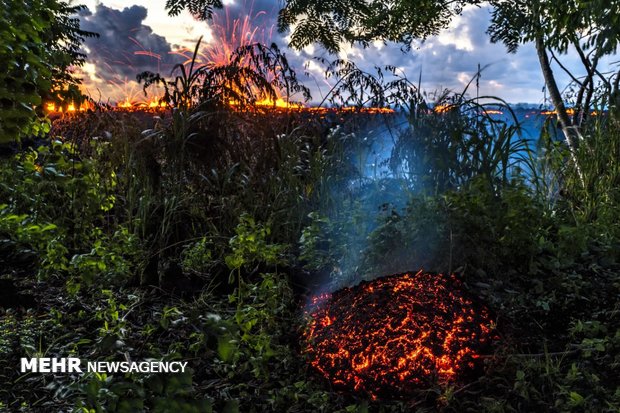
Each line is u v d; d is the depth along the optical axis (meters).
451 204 4.35
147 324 3.58
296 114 6.23
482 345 3.21
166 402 2.47
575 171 5.94
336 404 2.94
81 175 5.10
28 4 4.16
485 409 2.80
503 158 4.89
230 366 3.18
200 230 5.09
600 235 5.04
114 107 5.71
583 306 3.89
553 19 6.21
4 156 5.77
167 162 5.21
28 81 3.91
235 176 5.44
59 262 3.98
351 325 3.29
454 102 5.37
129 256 4.59
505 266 4.29
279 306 3.88
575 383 2.99
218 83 5.43
